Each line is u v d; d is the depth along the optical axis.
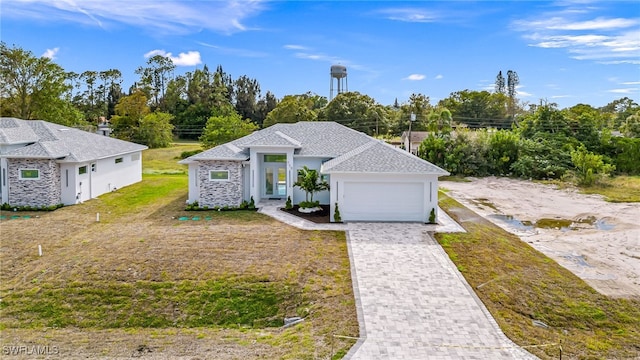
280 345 10.28
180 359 9.68
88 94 91.06
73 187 25.06
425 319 11.31
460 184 38.50
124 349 10.31
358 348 9.85
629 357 10.15
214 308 12.52
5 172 23.59
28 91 56.16
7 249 16.69
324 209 23.69
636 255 17.92
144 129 65.12
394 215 21.02
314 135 27.61
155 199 27.14
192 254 15.70
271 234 18.47
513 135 44.03
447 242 17.69
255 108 94.00
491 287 13.41
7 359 9.76
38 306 12.52
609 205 29.06
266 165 26.44
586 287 13.96
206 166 23.48
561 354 9.91
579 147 42.62
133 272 14.16
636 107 82.75
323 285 13.37
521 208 27.80
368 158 21.28
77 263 14.87
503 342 10.31
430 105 83.12
